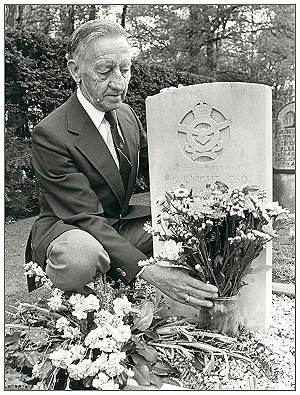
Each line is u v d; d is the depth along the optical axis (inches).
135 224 120.9
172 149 107.3
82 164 108.9
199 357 93.7
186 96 104.8
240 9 311.7
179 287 98.3
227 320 99.0
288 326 110.9
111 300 95.5
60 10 273.3
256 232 91.2
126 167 116.7
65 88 227.6
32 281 117.1
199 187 105.7
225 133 102.9
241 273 96.9
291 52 319.9
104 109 110.7
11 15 262.1
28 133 227.0
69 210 106.7
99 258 98.0
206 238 95.6
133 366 88.3
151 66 254.7
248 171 102.0
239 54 323.6
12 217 226.4
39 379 89.0
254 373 89.7
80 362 84.0
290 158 195.5
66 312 98.7
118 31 109.0
